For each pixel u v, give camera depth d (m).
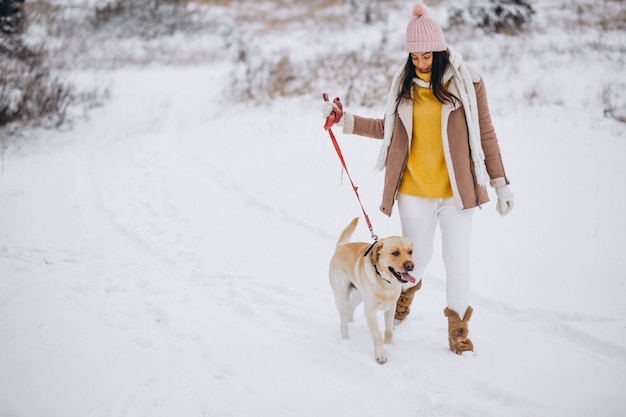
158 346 3.72
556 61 11.38
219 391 3.20
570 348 3.50
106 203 6.99
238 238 5.78
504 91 10.12
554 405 2.94
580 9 14.82
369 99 10.25
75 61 17.23
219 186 7.62
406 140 3.49
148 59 18.64
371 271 3.41
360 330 3.92
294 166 7.96
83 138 10.63
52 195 7.27
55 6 21.89
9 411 3.01
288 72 12.55
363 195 6.58
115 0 21.81
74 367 3.43
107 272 4.97
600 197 5.81
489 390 3.09
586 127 8.01
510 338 3.66
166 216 6.54
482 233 5.33
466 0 15.22
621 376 3.19
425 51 3.24
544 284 4.31
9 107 10.49
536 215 5.58
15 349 3.63
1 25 13.67
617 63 10.77
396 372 3.33
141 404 3.08
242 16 22.66
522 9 13.89
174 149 9.76
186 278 4.90
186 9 22.56
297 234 5.81
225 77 15.15
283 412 2.99
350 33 17.05
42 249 5.48
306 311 4.20
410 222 3.58
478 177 3.41
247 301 4.41
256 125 10.49
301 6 22.97
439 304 4.22
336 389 3.20
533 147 7.46
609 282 4.25
